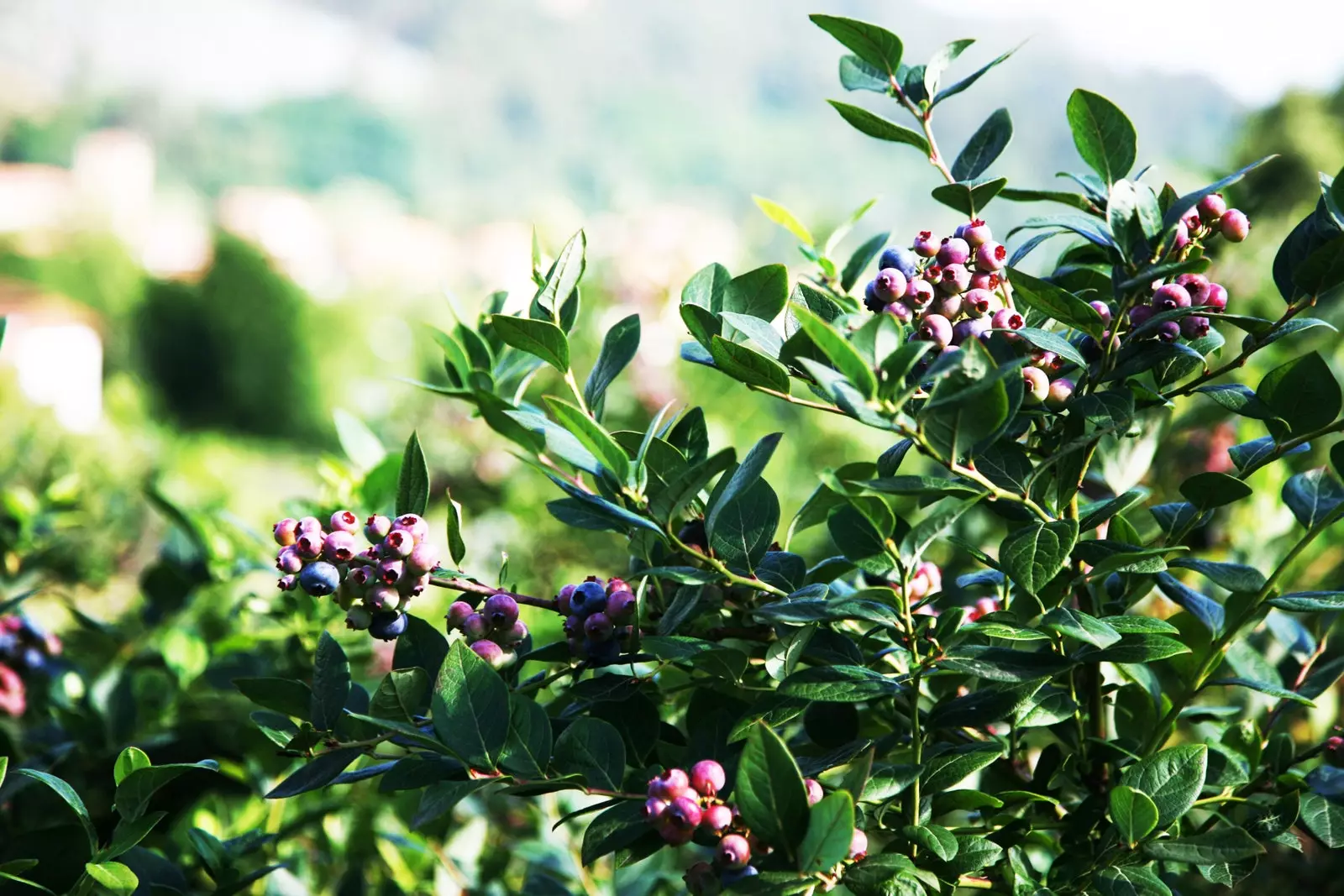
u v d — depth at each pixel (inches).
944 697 45.5
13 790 47.7
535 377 107.0
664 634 41.2
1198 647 44.5
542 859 54.7
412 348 445.4
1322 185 41.8
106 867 41.2
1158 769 41.5
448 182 1781.5
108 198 941.8
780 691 39.6
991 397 38.0
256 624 58.3
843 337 37.9
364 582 40.9
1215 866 42.0
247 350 559.2
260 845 47.4
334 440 565.9
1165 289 40.8
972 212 44.1
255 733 54.2
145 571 58.1
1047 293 40.7
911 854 41.4
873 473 42.9
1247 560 57.8
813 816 37.7
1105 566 41.1
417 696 40.9
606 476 40.2
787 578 42.0
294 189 1685.5
